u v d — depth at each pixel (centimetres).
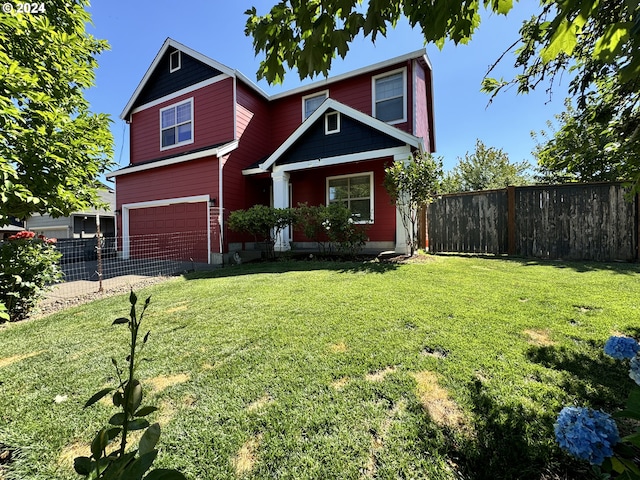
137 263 891
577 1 94
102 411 182
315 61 172
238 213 806
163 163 940
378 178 859
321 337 267
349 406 172
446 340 248
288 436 152
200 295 448
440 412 164
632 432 141
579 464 128
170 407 180
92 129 457
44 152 377
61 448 154
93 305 430
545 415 157
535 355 220
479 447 140
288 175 892
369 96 927
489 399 171
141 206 1027
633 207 602
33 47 401
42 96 364
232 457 142
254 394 189
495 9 159
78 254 1060
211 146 949
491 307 326
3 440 158
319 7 166
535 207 693
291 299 390
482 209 757
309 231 769
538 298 354
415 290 405
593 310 308
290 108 1073
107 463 68
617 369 198
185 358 242
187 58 1033
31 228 1684
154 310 384
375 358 225
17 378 223
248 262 834
